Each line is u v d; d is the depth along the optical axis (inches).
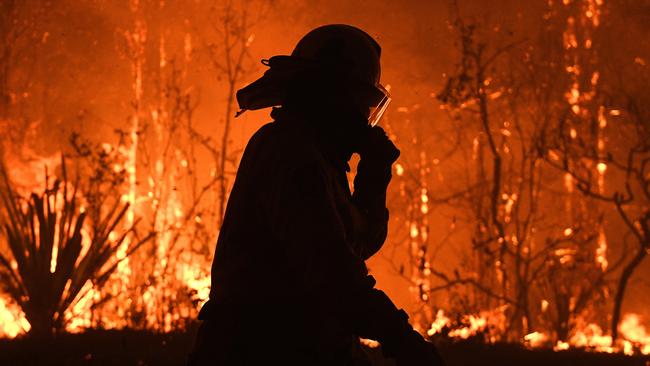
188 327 582.6
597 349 590.2
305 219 100.3
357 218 110.9
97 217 781.3
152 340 472.1
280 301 105.7
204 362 107.3
